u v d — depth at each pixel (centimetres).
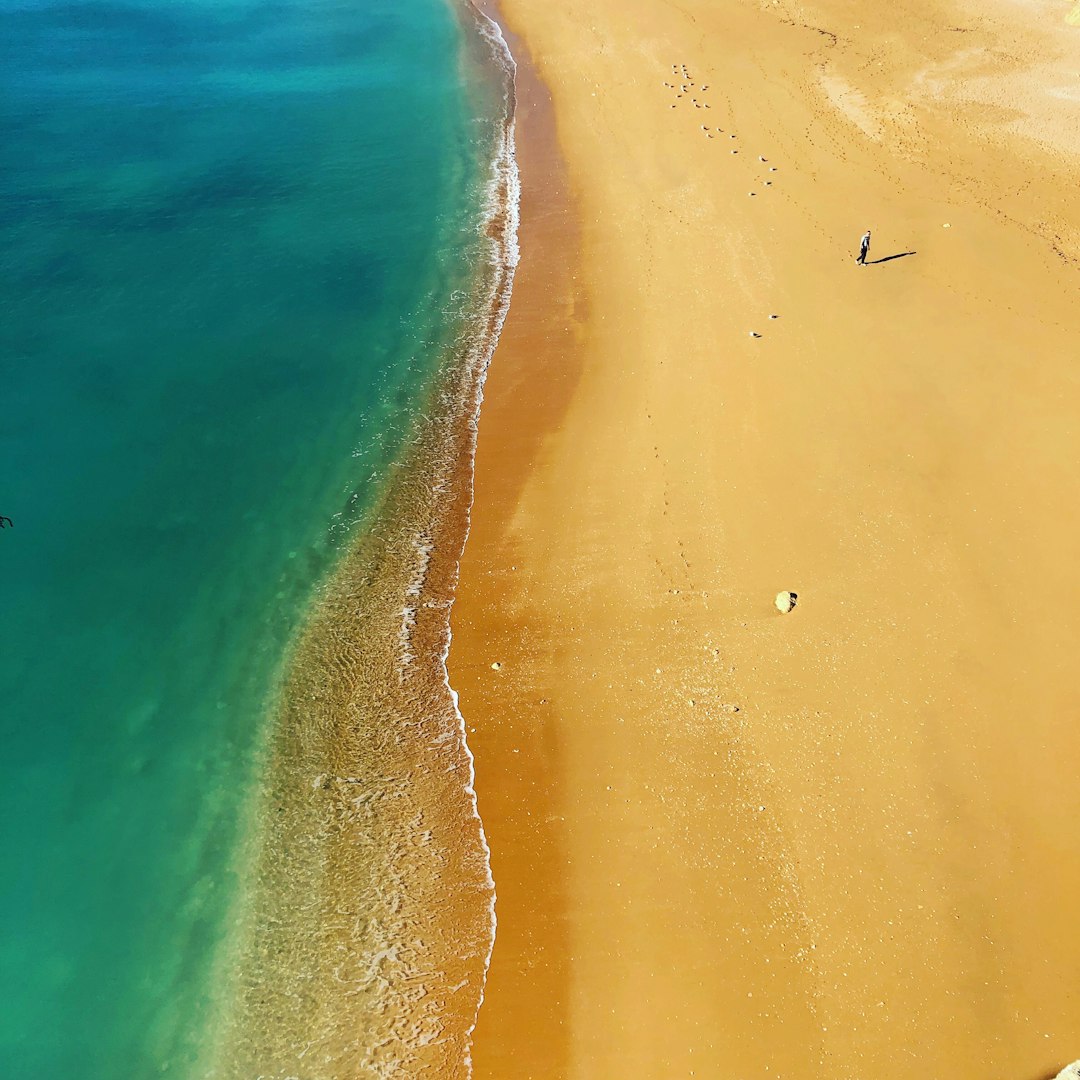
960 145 3731
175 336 2942
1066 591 1967
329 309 3081
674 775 1739
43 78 4806
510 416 2608
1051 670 1830
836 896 1548
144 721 1959
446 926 1596
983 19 4859
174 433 2598
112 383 2750
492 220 3531
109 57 5116
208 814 1805
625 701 1869
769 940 1510
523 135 4122
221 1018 1541
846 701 1811
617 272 3128
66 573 2228
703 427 2456
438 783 1792
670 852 1636
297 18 5703
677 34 4884
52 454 2509
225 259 3325
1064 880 1537
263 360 2862
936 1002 1421
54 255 3309
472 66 4875
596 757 1789
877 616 1948
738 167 3650
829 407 2466
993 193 3409
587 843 1667
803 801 1673
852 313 2805
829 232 3206
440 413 2662
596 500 2298
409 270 3278
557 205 3569
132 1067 1505
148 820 1805
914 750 1727
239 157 4028
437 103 4497
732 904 1558
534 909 1598
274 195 3741
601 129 4072
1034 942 1471
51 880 1730
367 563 2250
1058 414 2398
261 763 1872
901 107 4041
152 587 2209
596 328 2886
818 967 1473
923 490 2206
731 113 4066
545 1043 1447
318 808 1788
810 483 2252
